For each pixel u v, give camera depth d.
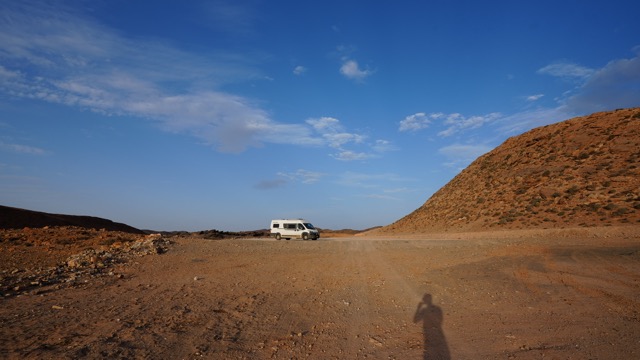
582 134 55.09
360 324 7.55
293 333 6.95
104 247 22.84
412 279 12.43
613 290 9.75
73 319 7.51
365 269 15.33
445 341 6.37
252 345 6.27
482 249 20.55
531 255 16.61
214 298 9.86
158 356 5.62
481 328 7.03
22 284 11.18
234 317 8.02
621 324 6.95
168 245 24.97
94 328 6.89
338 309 8.79
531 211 42.84
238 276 13.69
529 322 7.27
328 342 6.45
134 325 7.16
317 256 20.77
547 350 5.77
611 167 44.03
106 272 14.17
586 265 13.66
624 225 30.95
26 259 17.98
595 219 35.19
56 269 14.16
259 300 9.70
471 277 12.19
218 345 6.19
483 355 5.66
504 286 10.64
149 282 12.27
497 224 42.91
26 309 8.30
